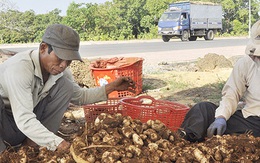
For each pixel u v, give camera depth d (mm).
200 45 25875
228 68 11680
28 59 3375
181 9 33844
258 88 3777
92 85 8055
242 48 21922
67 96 3889
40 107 3752
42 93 3650
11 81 3275
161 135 3137
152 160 2738
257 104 3826
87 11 43625
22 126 3207
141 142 2895
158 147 2904
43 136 3162
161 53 18438
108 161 2699
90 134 3004
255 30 3549
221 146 2910
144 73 10969
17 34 39438
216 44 27234
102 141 2895
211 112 3955
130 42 34938
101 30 44531
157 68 12219
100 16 44500
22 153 3059
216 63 11867
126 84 4266
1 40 38562
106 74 7281
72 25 43500
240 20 64125
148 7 49531
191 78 9867
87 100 4172
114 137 2900
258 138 3205
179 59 15250
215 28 38281
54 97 3811
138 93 7719
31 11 42031
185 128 3857
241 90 3914
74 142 2932
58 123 3967
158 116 3977
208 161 2762
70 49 3209
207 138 3602
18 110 3232
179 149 2893
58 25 3260
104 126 3051
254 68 3797
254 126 3842
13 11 40344
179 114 3994
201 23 35875
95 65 7691
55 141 3127
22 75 3291
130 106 4035
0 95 3492
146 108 3973
